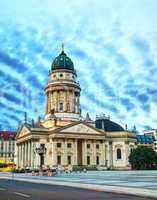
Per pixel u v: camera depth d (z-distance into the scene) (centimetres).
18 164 14862
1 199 2398
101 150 14000
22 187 3872
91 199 2442
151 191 2970
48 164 12962
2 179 6688
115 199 2438
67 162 13112
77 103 14862
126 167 14138
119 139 14512
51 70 15262
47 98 14950
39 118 14438
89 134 13688
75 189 3528
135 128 15688
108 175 7769
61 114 14225
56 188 3684
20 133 14775
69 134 13250
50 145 13138
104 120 15825
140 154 13538
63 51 15600
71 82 14738
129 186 3706
